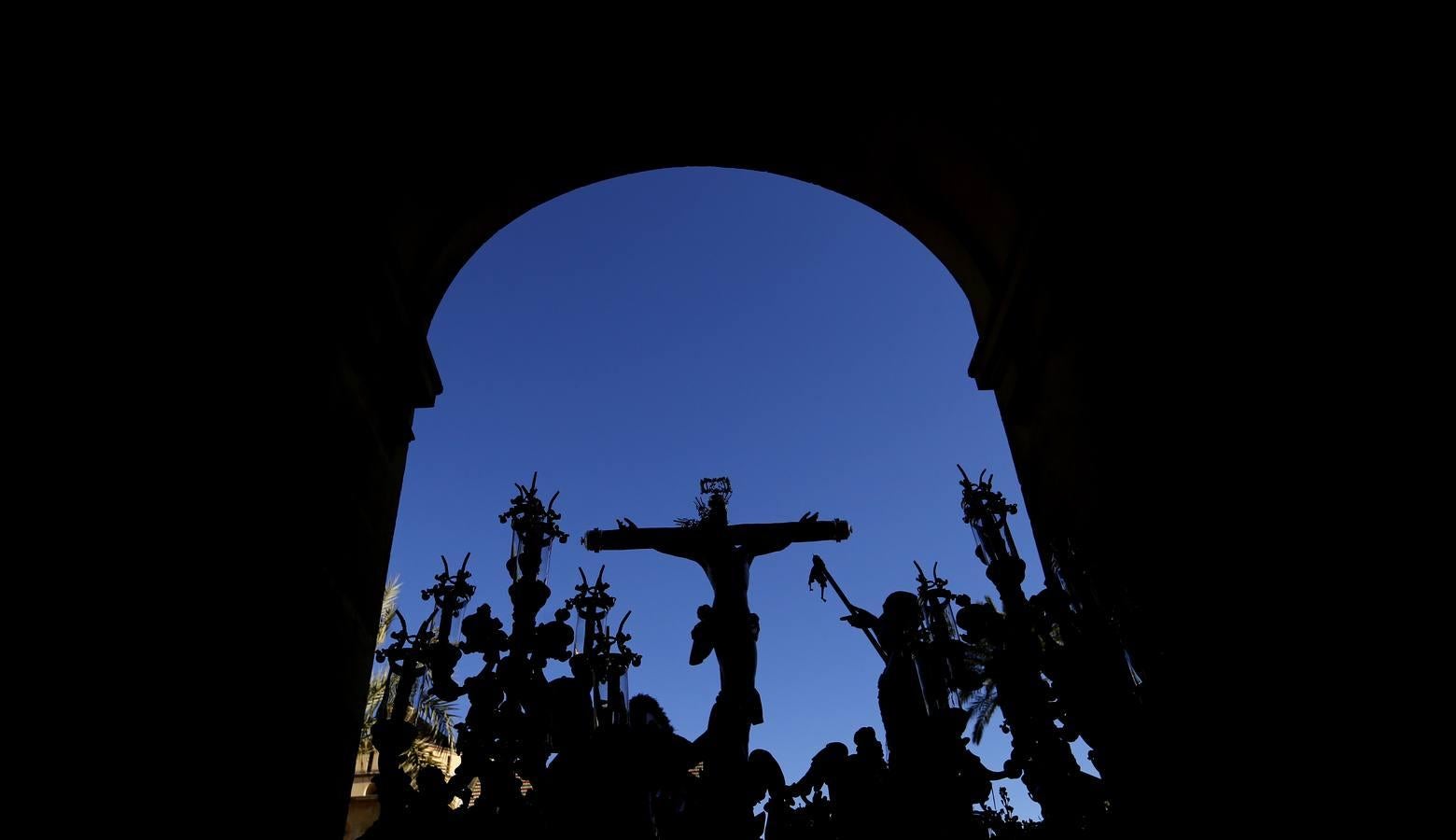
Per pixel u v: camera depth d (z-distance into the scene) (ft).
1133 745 20.71
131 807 14.20
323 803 20.88
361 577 24.85
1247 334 18.25
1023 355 30.89
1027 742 21.01
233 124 20.42
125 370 15.56
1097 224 25.04
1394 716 14.62
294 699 19.53
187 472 16.85
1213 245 19.45
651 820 20.63
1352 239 15.37
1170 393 21.27
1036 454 30.76
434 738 25.16
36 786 12.35
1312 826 16.58
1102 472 25.31
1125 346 23.63
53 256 14.19
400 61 27.81
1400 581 14.40
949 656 23.53
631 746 21.47
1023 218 29.43
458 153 31.27
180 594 16.19
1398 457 14.37
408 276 30.40
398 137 28.45
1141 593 22.85
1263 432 17.78
